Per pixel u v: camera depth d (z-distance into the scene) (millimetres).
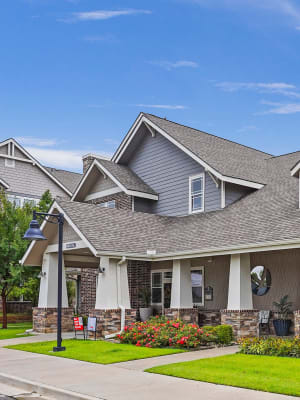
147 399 8156
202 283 18906
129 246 17109
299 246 13531
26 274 23219
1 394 9414
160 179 22594
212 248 15562
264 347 12492
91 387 9266
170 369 10547
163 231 19500
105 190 24094
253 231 15484
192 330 14594
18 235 22750
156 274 20812
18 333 19891
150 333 14977
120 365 11594
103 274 16641
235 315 15078
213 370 10242
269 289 16656
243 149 24953
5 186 29500
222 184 19656
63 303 19500
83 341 15812
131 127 23406
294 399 7828
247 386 8758
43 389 9422
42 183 33219
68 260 19953
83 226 17109
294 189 18469
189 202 20953
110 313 16219
